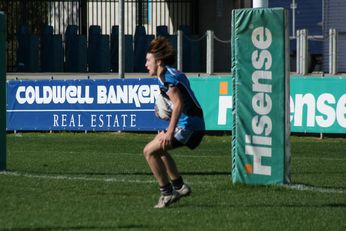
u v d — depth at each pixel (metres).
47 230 29.94
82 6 120.00
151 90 75.25
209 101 73.75
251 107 40.34
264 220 32.00
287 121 39.91
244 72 40.22
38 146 67.12
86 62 111.81
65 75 99.50
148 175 46.81
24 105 79.81
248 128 40.56
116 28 113.12
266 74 39.72
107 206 35.12
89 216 32.66
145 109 75.56
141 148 65.19
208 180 44.53
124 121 76.50
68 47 112.12
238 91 40.56
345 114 68.44
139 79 75.69
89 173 47.88
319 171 49.44
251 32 39.84
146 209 34.38
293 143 68.38
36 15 126.12
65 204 35.69
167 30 114.88
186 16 121.94
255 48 39.81
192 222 31.44
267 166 40.47
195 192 39.12
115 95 76.62
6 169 49.12
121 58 83.69
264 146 40.34
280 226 30.80
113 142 70.56
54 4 125.88
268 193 38.81
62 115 78.62
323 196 38.22
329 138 71.50
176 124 33.28
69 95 78.31
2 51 46.81
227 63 116.44
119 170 49.50
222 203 36.00
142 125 75.81
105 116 77.19
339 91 68.56
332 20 106.38
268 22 39.44
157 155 34.34
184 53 110.31
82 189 40.41
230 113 72.94
